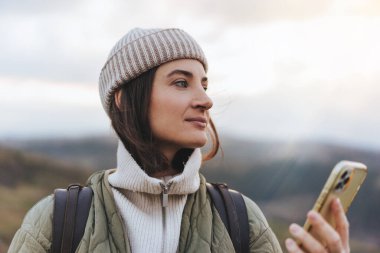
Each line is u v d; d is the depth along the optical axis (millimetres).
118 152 1451
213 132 1653
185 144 1397
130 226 1406
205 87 1499
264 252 1426
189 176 1393
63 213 1390
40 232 1396
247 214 1447
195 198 1459
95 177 1512
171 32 1474
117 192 1443
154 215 1425
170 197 1429
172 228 1404
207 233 1380
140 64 1432
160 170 1462
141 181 1386
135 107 1442
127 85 1472
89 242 1348
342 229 979
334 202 989
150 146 1416
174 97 1396
